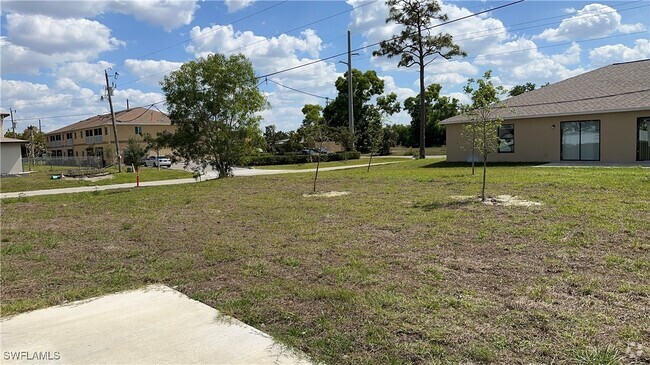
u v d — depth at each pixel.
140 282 4.63
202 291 4.22
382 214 7.90
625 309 3.30
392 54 31.53
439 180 13.46
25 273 5.16
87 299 4.14
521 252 5.00
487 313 3.32
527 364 2.57
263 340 3.09
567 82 22.66
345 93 57.06
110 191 17.53
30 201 14.56
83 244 6.75
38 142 65.81
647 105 16.73
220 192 13.77
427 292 3.84
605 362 2.54
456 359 2.68
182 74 20.94
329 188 13.01
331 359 2.78
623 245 5.07
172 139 21.47
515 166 17.91
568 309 3.34
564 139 19.52
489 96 9.34
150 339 3.17
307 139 20.34
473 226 6.48
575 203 7.94
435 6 29.92
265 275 4.62
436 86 57.56
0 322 3.61
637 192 8.92
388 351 2.82
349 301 3.71
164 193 14.62
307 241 6.09
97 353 2.98
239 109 21.36
